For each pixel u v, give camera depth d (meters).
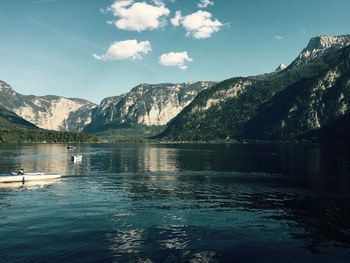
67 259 37.44
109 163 147.12
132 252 39.44
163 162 151.50
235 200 67.00
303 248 41.03
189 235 45.09
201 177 101.00
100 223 50.12
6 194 72.56
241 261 37.41
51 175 96.44
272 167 125.12
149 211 57.41
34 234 45.16
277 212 57.22
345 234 46.00
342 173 106.75
